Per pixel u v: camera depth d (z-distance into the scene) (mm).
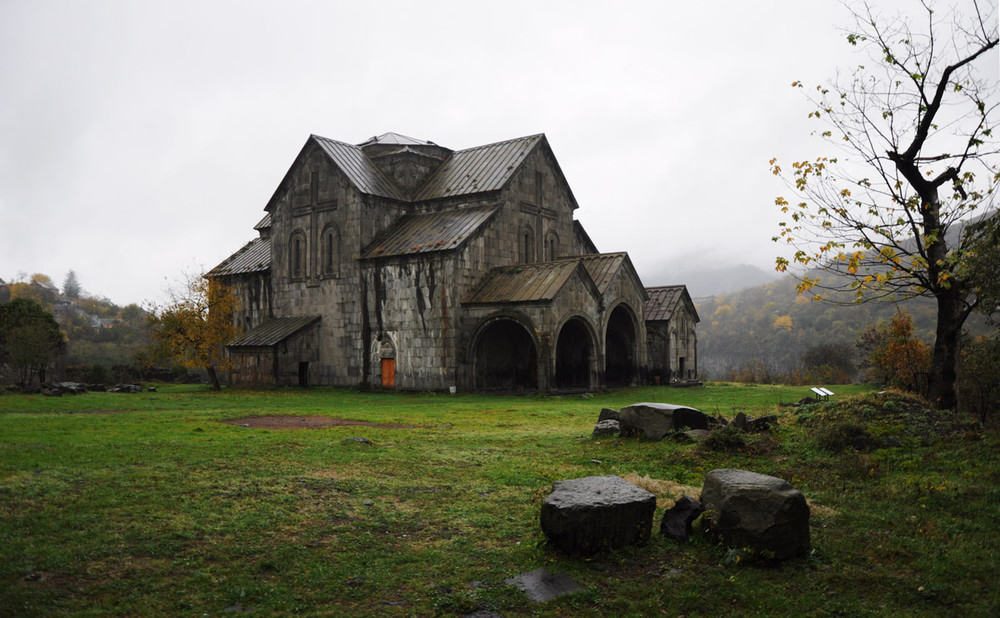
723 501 9664
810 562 9234
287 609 7914
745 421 17672
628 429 18234
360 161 45562
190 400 32062
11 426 19250
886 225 17906
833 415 17984
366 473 13781
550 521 9477
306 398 34594
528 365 42188
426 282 38625
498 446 17703
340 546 9828
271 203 46969
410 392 38656
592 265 41875
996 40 17797
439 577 8898
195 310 43188
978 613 7816
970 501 11477
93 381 48531
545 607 8102
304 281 45000
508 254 41969
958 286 18234
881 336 50312
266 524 10422
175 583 8453
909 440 15211
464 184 43719
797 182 18359
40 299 139000
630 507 9625
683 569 9102
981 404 25141
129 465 13367
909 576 8875
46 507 10641
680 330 47250
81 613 7574
